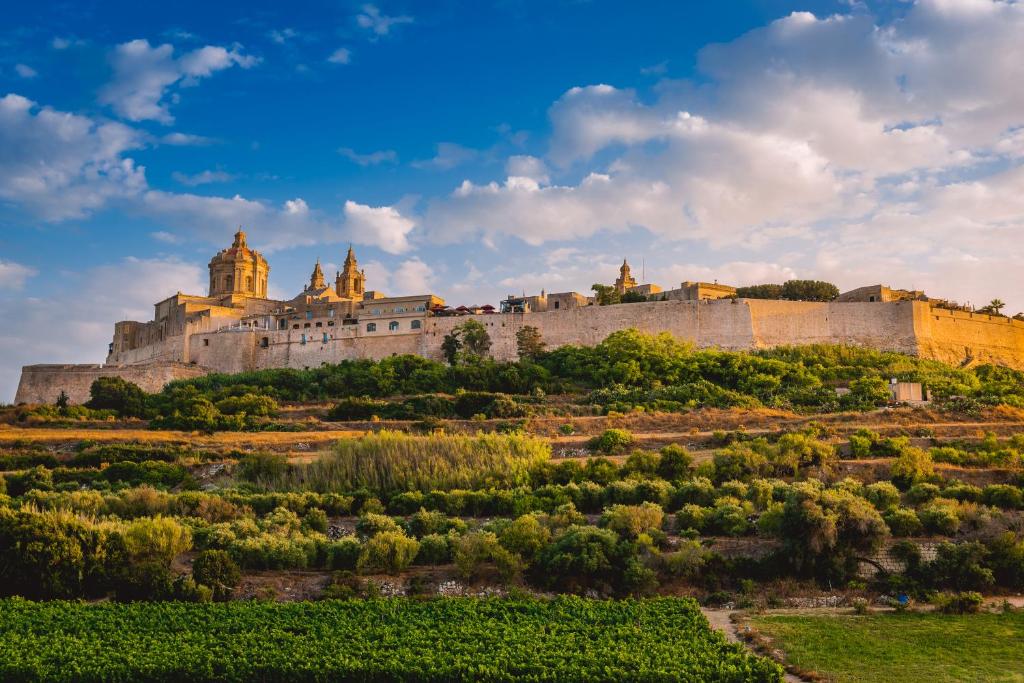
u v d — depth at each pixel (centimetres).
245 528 5850
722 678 3941
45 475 7431
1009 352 14888
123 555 5172
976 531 5738
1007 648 4362
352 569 5550
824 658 4253
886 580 5369
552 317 14688
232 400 11081
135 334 18450
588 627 4541
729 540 5875
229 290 18462
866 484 7162
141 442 9106
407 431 9831
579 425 9825
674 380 12062
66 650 4119
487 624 4584
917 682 3975
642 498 6706
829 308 14162
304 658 4094
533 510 6556
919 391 10756
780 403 10744
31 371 14738
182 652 4138
